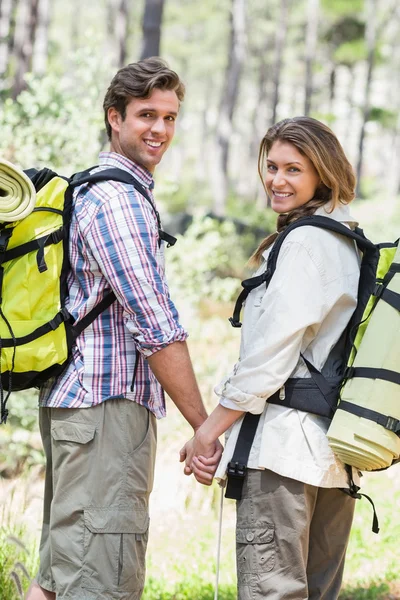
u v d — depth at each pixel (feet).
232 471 9.39
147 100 10.19
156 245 9.97
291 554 9.30
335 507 9.95
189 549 17.19
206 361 27.68
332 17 131.64
